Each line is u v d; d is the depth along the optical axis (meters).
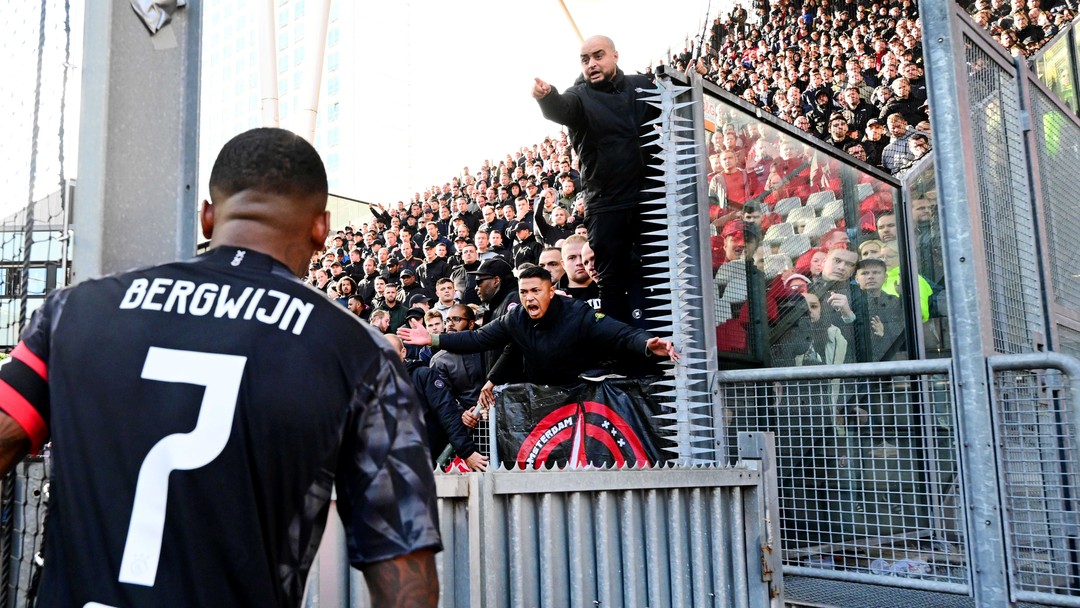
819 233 4.39
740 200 3.82
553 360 3.63
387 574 0.98
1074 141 4.46
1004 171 3.31
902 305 5.02
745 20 15.89
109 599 0.90
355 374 1.02
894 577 2.72
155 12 1.41
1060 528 2.65
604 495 1.85
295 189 1.13
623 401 3.34
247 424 0.95
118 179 1.35
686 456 3.12
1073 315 4.03
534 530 1.73
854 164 4.80
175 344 0.98
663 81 3.41
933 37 2.78
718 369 3.49
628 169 3.92
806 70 12.54
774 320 3.95
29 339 1.03
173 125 1.42
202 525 0.91
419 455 1.04
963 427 2.60
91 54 1.34
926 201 5.36
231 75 34.12
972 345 2.59
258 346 0.99
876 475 2.98
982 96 3.17
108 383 0.97
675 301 3.26
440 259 10.59
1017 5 10.55
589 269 4.22
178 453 0.93
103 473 0.94
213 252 1.09
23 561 1.32
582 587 1.79
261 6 9.21
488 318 6.04
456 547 1.60
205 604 0.89
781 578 2.31
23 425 1.00
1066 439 2.55
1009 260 3.24
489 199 12.54
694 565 2.06
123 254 1.34
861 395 3.06
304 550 0.97
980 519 2.53
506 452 3.47
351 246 14.66
